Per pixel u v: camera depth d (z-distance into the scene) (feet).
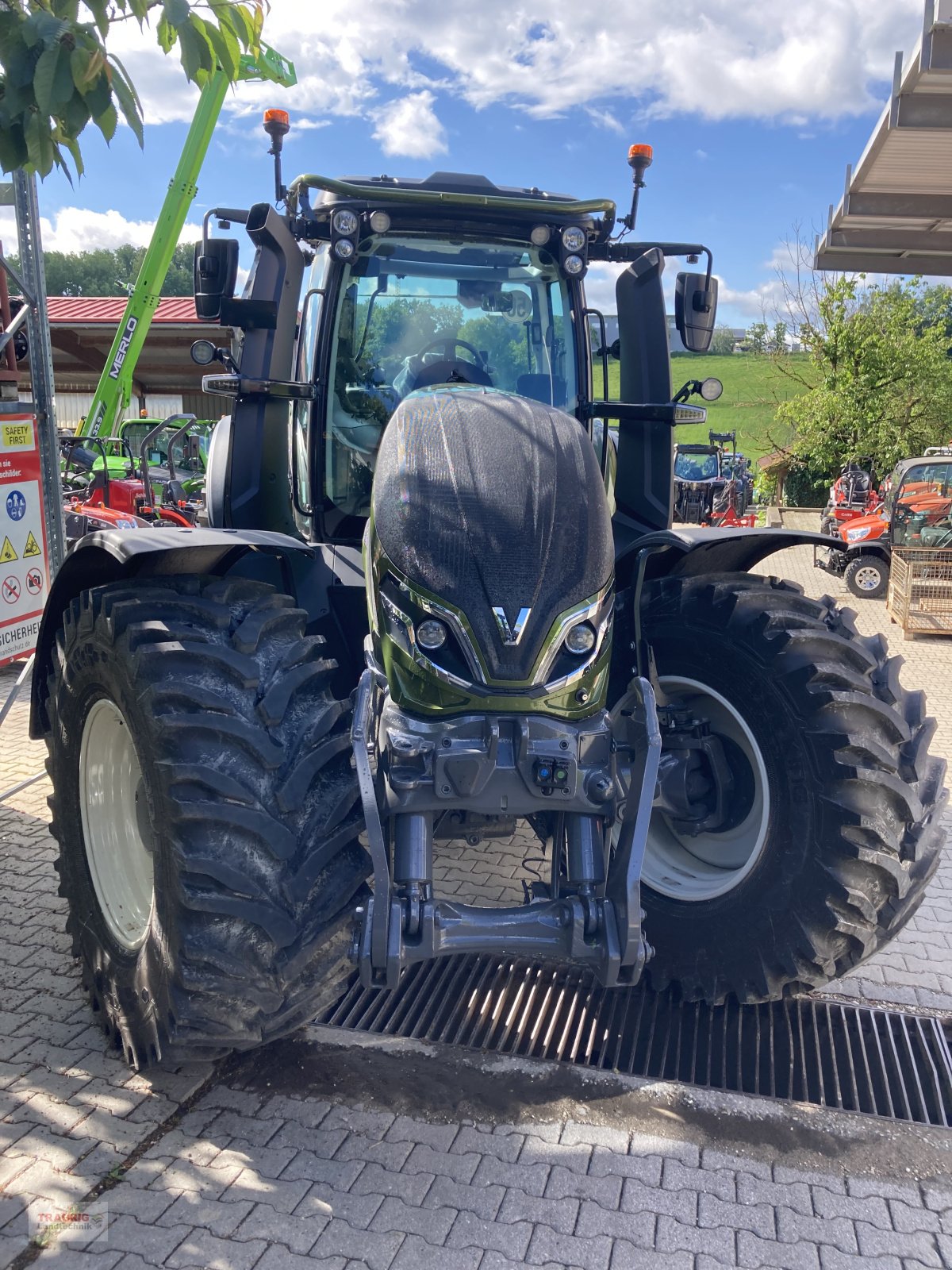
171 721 8.27
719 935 10.29
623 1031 10.80
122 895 10.33
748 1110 9.52
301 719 8.69
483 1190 8.42
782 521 71.72
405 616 8.29
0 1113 9.20
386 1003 11.28
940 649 33.01
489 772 8.06
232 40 9.04
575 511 8.68
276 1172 8.55
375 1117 9.29
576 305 12.14
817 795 9.48
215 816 8.07
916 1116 9.68
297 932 8.27
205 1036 8.42
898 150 24.76
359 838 9.53
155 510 39.09
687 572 11.74
